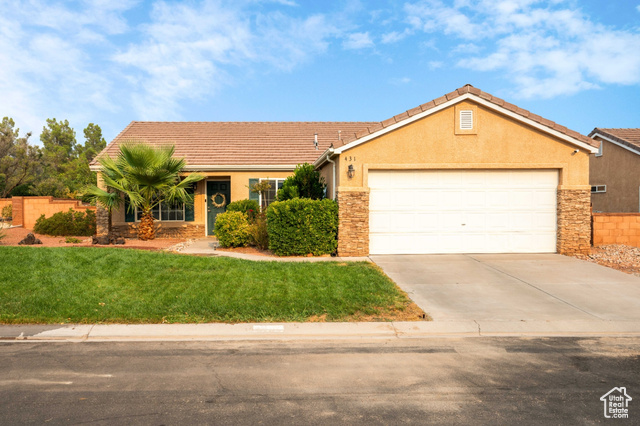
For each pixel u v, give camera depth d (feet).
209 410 13.00
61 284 26.37
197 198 56.75
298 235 37.68
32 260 31.55
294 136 64.59
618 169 71.36
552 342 19.35
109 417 12.52
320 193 43.91
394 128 38.06
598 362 16.97
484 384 14.93
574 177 38.93
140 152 46.57
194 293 25.04
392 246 39.17
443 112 38.45
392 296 25.38
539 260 36.40
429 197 39.17
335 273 30.12
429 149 38.45
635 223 44.19
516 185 39.37
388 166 38.29
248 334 20.13
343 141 37.73
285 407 13.21
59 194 89.10
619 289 27.58
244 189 55.83
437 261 35.99
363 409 13.09
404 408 13.16
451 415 12.71
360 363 16.87
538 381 15.17
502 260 36.37
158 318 21.58
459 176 39.24
